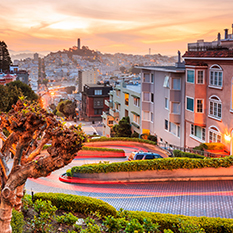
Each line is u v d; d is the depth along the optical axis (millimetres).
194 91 33719
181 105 38438
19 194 10586
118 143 48375
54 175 25375
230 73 28797
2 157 8523
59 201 13281
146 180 21312
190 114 35000
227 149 29719
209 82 32500
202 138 34656
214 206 16109
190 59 34906
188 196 17781
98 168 21844
